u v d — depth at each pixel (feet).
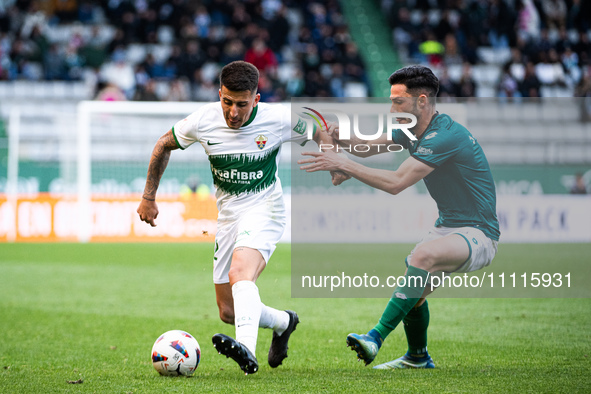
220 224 34.27
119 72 156.66
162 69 156.15
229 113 31.63
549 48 162.20
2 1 167.63
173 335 32.60
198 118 33.30
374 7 187.52
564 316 51.55
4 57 160.15
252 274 31.53
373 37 178.50
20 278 76.43
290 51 170.91
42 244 119.44
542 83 158.40
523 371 32.91
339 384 29.96
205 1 172.04
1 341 43.09
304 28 166.91
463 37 170.91
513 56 158.61
